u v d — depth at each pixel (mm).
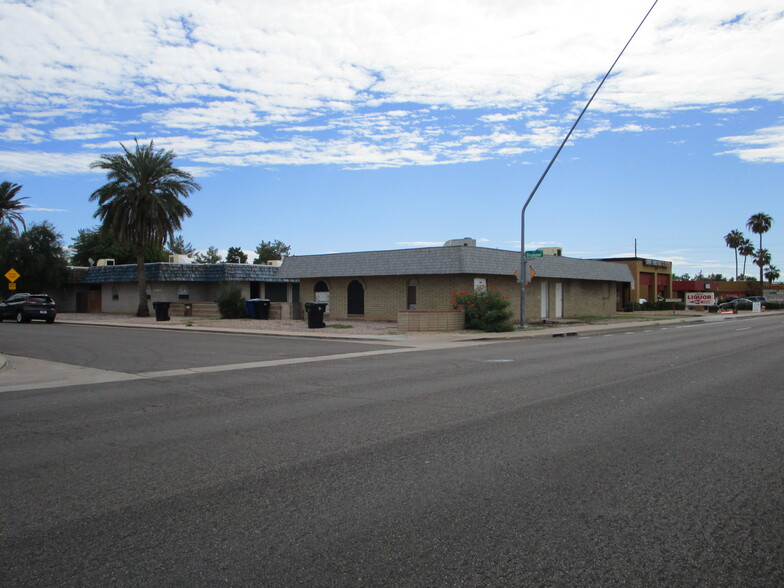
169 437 8000
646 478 6082
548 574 4113
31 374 14664
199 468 6562
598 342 22969
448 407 9812
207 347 21391
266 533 4801
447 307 32219
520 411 9414
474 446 7328
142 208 40500
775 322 38688
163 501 5555
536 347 20953
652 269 63250
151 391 11930
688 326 34125
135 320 38750
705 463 6598
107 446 7574
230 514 5211
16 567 4277
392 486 5879
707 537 4699
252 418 9156
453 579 4047
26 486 6039
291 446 7434
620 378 12906
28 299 37094
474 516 5102
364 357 18109
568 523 4957
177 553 4465
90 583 4039
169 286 46688
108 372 14930
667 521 5000
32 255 48875
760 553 4438
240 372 14742
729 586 3971
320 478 6152
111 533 4844
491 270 31906
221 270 46250
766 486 5855
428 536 4711
